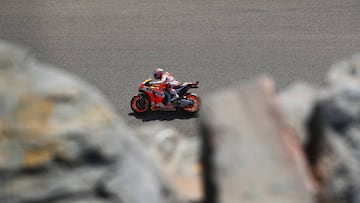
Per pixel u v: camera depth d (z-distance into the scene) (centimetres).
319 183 1391
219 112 1457
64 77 1371
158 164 1468
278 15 7562
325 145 1403
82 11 7731
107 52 6838
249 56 6706
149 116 5469
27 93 1307
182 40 7069
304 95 1625
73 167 1280
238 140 1402
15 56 1362
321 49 6850
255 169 1360
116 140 1318
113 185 1293
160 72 5559
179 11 7694
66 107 1312
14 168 1258
